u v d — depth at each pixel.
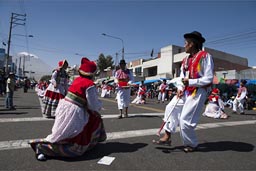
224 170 3.85
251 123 8.80
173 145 5.11
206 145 5.23
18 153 4.24
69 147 4.04
